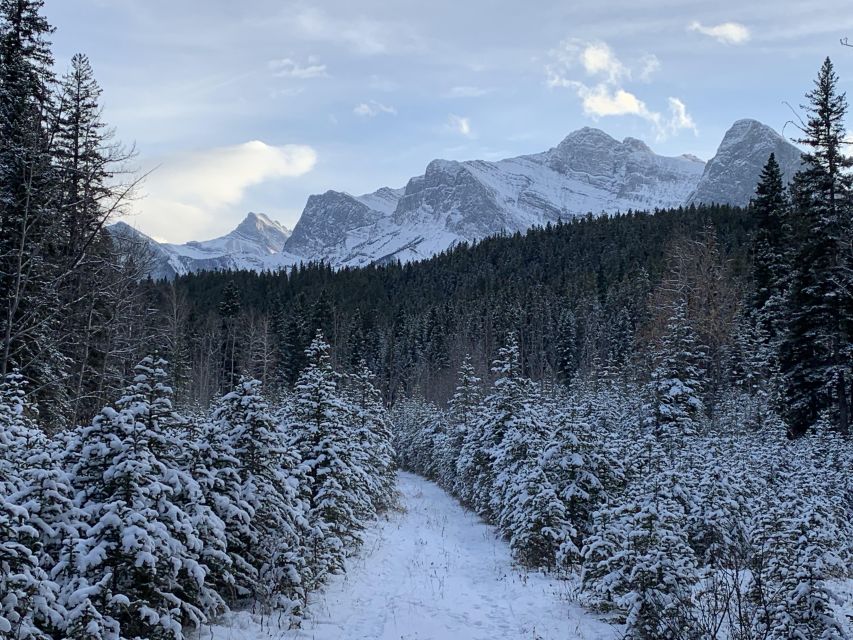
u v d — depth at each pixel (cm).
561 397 3228
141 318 3177
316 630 1113
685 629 948
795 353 3097
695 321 3462
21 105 2220
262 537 1143
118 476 806
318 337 1697
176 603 849
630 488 1336
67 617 685
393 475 2825
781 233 4097
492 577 1612
